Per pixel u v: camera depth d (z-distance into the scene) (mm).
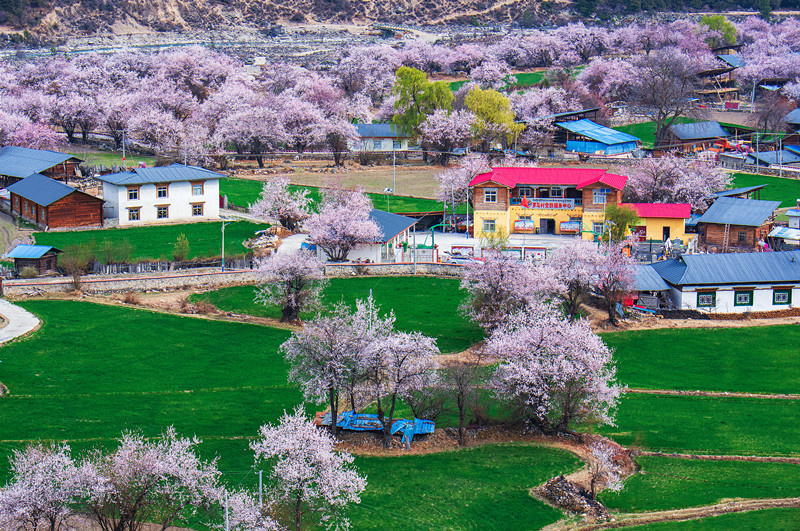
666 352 97062
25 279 107688
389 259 121688
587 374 77062
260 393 83562
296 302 100250
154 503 57000
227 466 68312
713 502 67562
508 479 69562
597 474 67938
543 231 137375
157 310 101625
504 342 78688
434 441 75750
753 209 130875
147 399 80875
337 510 63406
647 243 125438
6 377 83312
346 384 75625
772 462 74500
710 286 107562
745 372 92875
